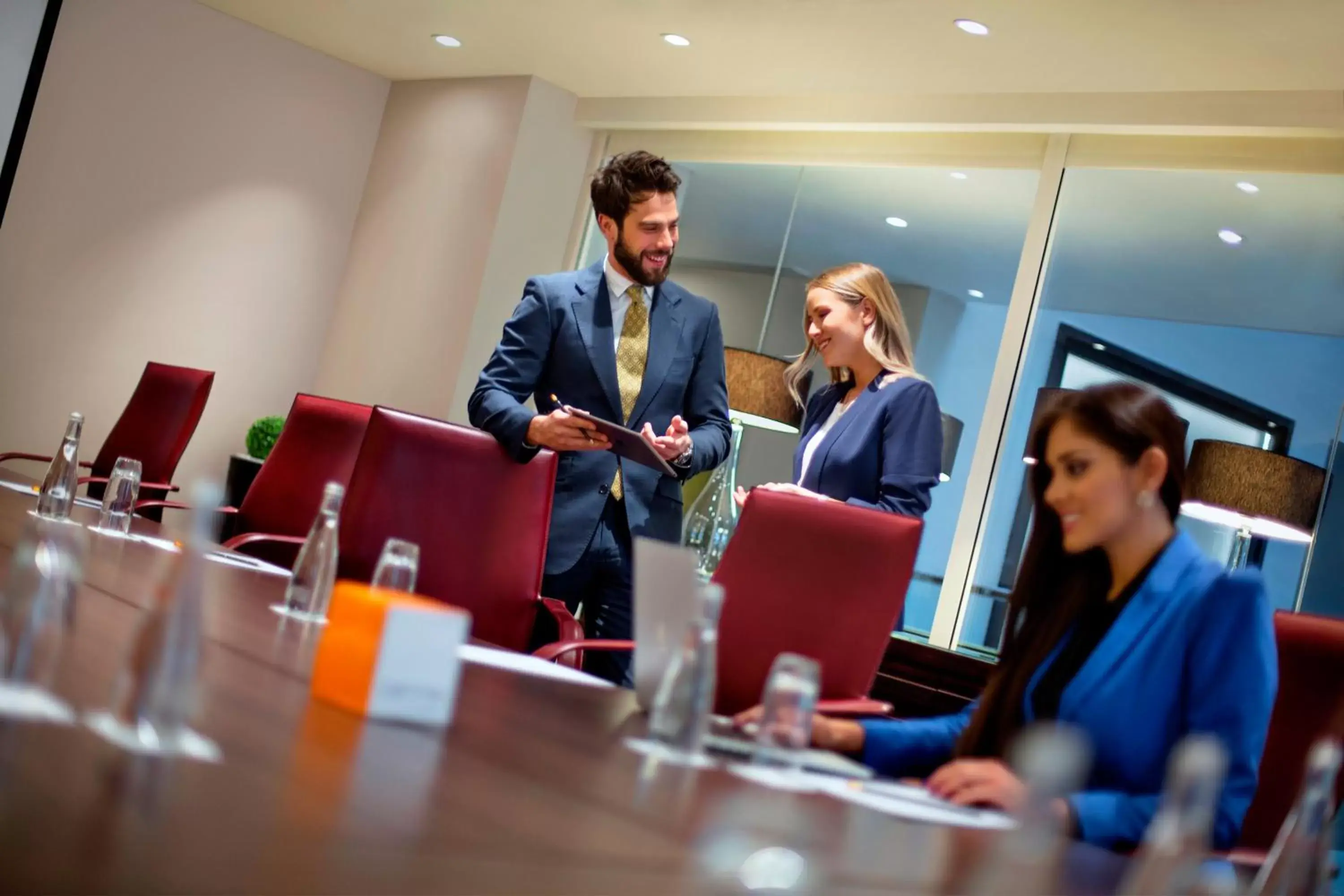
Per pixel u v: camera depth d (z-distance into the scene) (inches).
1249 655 69.3
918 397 143.9
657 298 137.9
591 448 116.1
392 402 271.9
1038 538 77.6
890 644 168.9
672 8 202.8
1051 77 194.9
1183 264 192.1
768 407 217.6
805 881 39.5
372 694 50.7
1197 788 36.5
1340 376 175.0
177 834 29.4
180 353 276.1
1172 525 75.8
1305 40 162.2
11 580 40.4
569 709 65.0
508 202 260.2
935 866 46.8
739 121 239.1
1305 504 171.8
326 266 288.4
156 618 37.8
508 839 36.4
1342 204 178.5
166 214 272.1
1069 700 72.9
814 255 233.5
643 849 39.0
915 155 224.5
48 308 262.8
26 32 252.5
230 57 275.0
